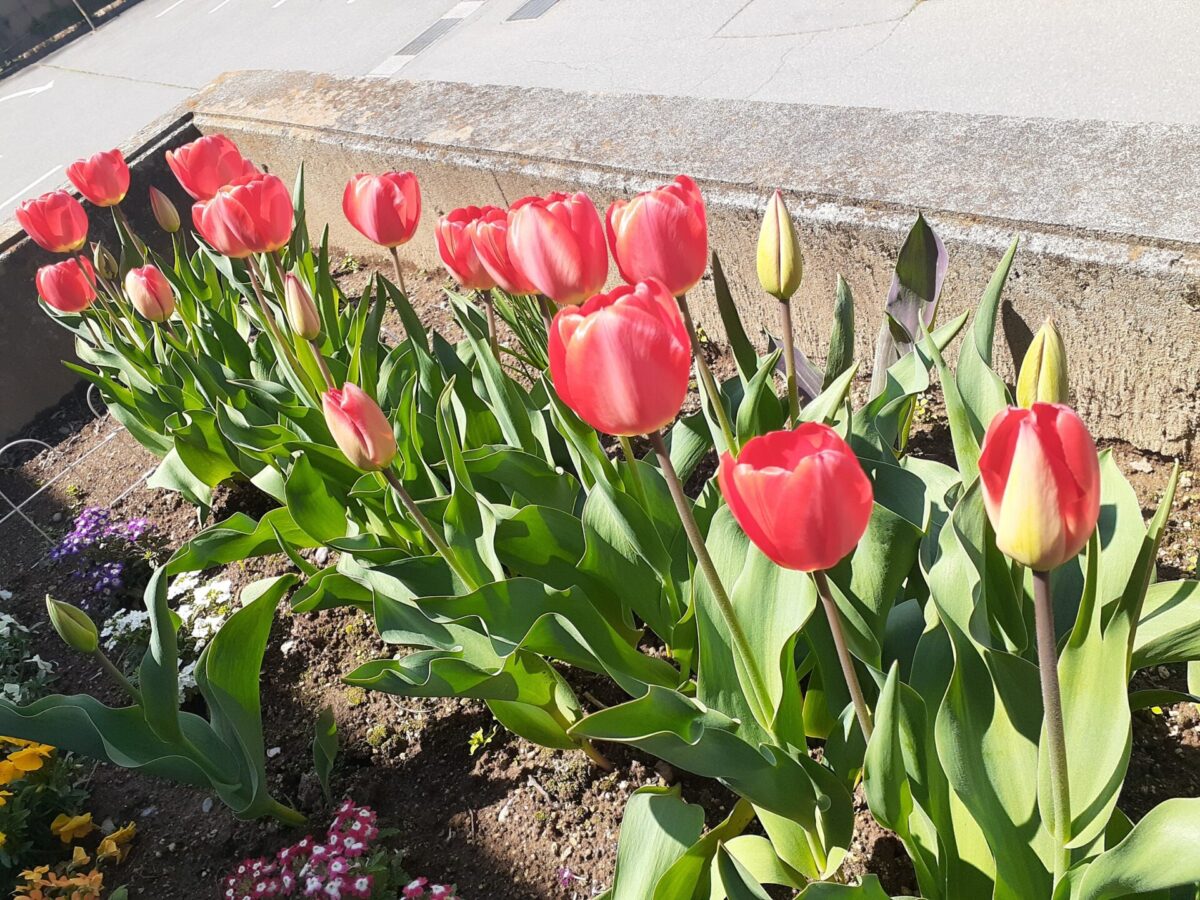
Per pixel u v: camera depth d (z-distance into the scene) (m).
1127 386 2.53
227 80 5.95
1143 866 1.23
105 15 15.66
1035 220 2.42
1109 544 1.75
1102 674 1.39
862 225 2.76
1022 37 5.27
